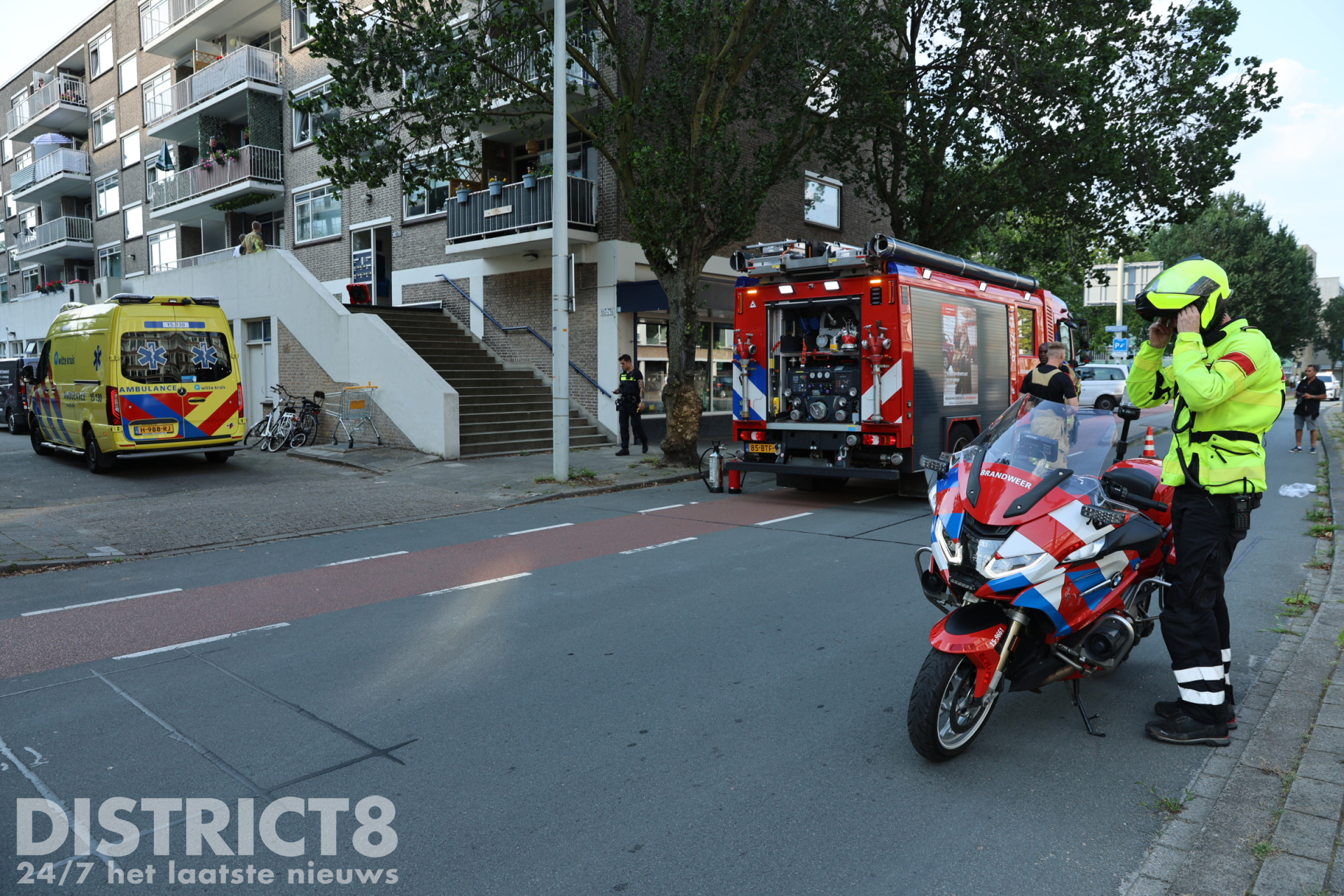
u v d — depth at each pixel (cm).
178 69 3105
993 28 1581
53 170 3653
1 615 627
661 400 1909
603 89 1398
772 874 297
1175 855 309
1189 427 396
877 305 1028
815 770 376
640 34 1725
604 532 931
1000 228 2502
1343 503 1038
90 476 1341
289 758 391
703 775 372
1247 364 373
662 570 747
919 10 1670
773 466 1123
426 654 532
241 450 1675
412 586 704
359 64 1298
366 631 581
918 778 370
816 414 1096
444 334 2020
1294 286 4397
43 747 404
